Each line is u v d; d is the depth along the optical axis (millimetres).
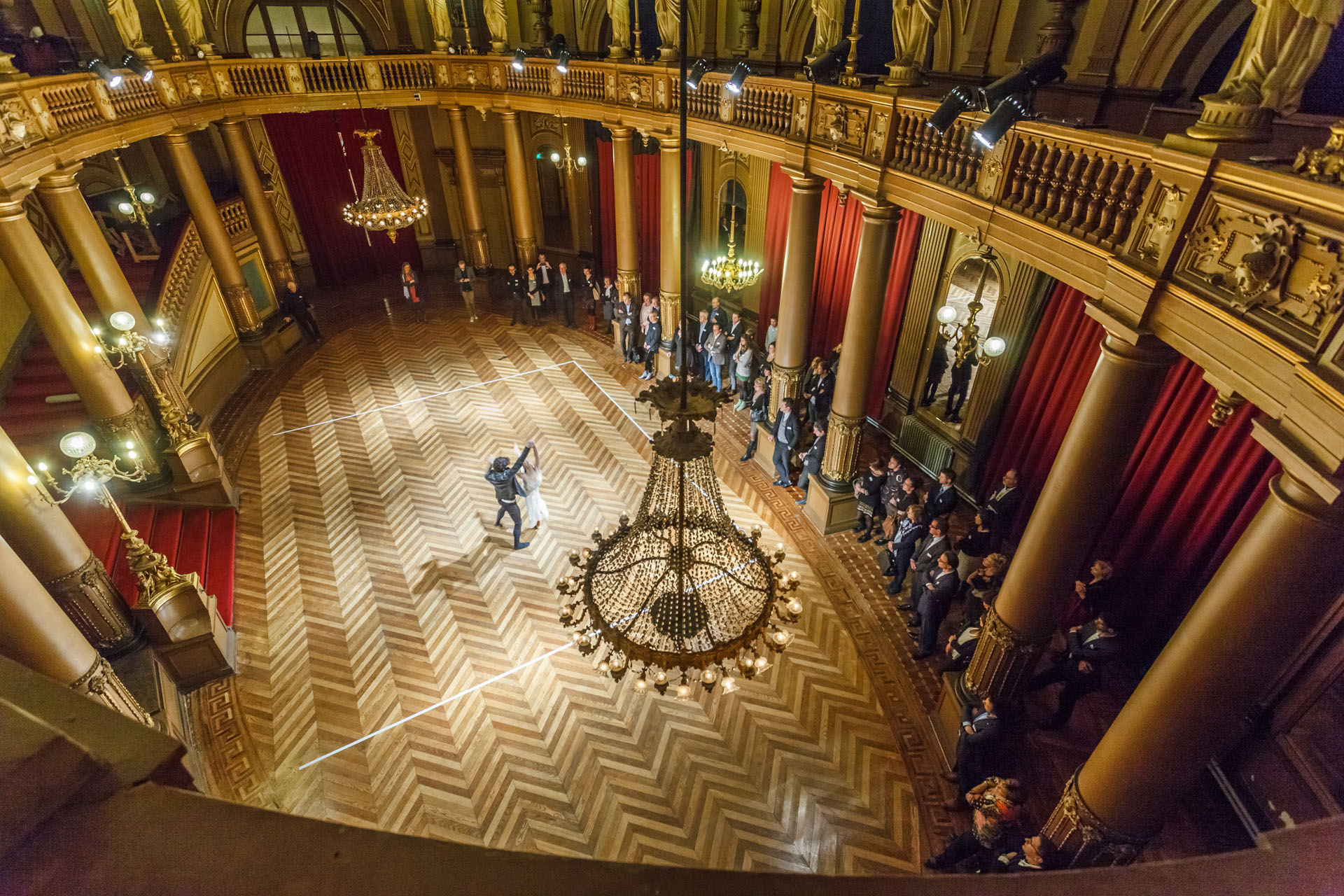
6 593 5238
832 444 8922
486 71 13844
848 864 5777
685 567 4484
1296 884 538
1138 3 6094
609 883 574
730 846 5910
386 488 10164
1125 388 4469
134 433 8859
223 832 580
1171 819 5863
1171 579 6684
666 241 11727
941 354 9945
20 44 10312
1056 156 4688
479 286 16984
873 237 7352
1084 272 4504
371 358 13898
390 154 16766
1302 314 3053
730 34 11516
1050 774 6352
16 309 9875
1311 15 3051
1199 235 3639
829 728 6848
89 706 612
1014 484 8039
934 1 5910
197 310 11906
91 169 12547
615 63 11062
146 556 6922
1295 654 5379
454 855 597
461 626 7941
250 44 14172
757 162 12406
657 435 4000
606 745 6699
